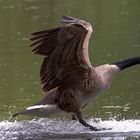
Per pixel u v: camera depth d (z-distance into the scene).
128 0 30.27
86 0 31.16
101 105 15.49
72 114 14.26
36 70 18.95
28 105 15.59
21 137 13.62
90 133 13.65
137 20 25.83
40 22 26.58
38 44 12.99
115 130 13.73
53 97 13.77
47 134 13.75
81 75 13.73
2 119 14.68
